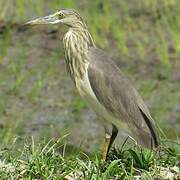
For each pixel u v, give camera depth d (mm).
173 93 18297
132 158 10828
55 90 18328
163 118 16734
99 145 14852
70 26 11938
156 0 23797
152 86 18547
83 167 10328
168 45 21297
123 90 11445
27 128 15992
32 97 17750
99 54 11695
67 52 11844
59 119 16672
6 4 23188
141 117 11289
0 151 11242
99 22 22453
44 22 12234
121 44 20969
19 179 10180
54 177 10078
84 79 11547
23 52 20359
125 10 22984
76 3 23828
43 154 10766
